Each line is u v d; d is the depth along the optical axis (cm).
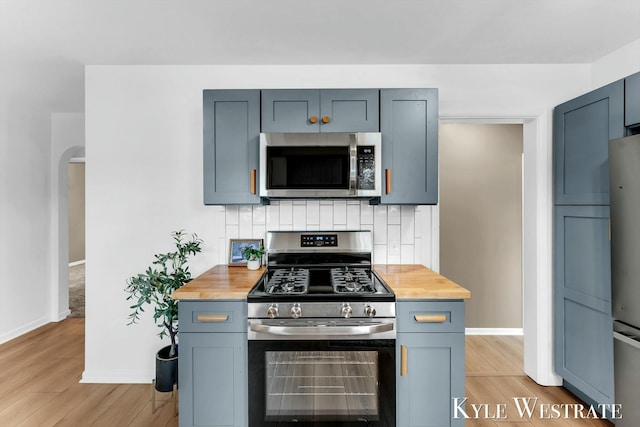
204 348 184
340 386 178
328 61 252
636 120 186
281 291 186
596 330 213
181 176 258
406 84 257
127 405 230
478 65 257
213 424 185
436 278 212
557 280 247
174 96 258
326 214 258
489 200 349
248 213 259
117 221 258
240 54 242
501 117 257
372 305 178
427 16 197
